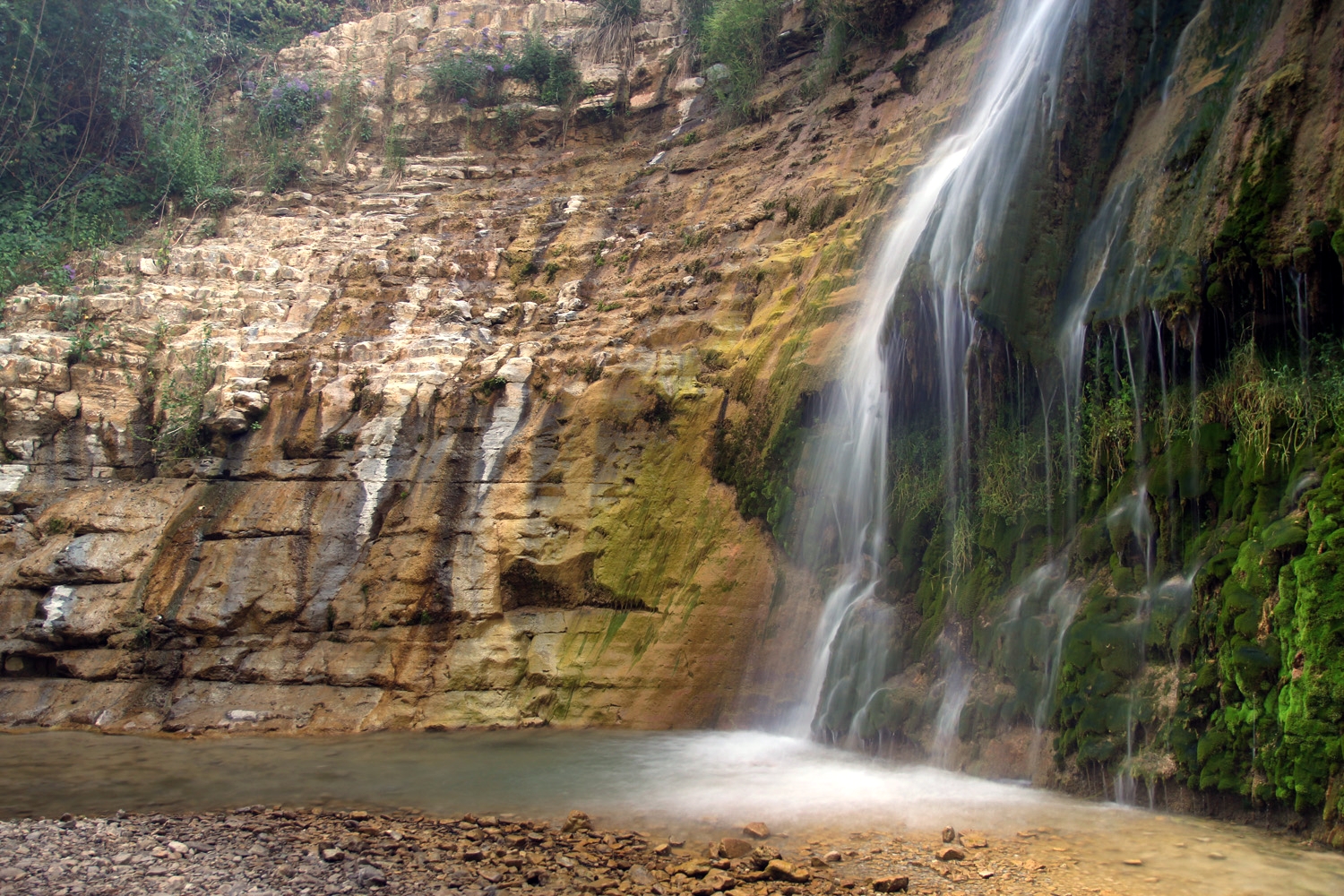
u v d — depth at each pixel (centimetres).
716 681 1142
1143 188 955
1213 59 960
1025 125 1036
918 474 1069
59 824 709
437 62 2350
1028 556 929
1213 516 797
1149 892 565
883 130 1517
